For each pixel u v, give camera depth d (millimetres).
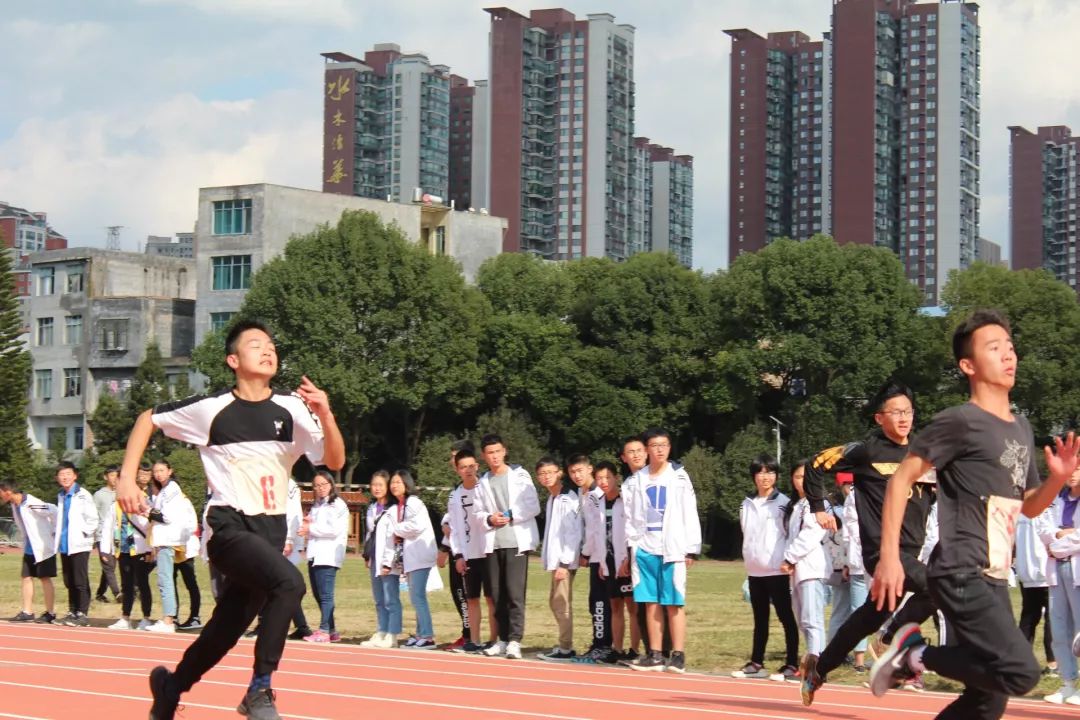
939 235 149625
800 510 12406
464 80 173000
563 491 15016
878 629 8914
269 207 74938
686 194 172750
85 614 19344
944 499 6273
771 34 167875
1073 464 6316
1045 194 170500
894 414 9047
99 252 82750
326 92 168875
